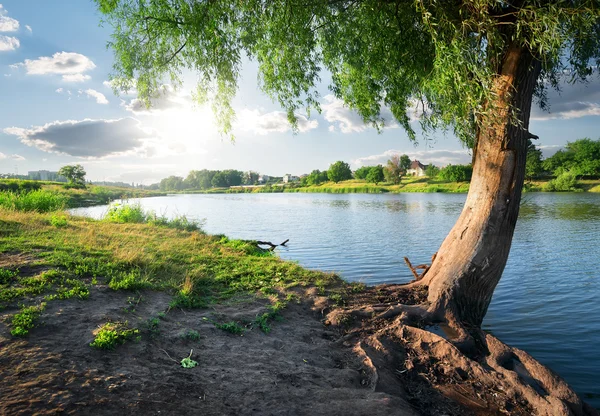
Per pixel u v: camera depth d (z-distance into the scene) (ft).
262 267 40.78
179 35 33.65
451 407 19.60
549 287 43.68
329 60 40.14
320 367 21.52
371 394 18.24
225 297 30.86
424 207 169.99
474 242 30.01
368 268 53.52
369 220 119.65
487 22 24.20
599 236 77.71
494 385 21.30
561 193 254.68
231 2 31.60
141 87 37.96
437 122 30.04
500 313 35.65
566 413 18.16
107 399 14.35
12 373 15.08
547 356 26.48
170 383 16.40
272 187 641.40
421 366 23.36
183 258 40.65
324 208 180.86
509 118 28.07
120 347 18.71
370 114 41.01
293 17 33.81
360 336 26.48
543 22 21.76
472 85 24.39
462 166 407.44
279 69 37.50
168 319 23.76
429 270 33.91
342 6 35.88
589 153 341.21
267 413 15.51
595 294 40.65
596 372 24.03
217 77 36.70
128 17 33.30
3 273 25.23
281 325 27.07
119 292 26.03
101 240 41.45
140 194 414.00
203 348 20.95
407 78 36.68
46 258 30.14
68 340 18.40
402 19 32.40
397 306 29.43
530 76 28.09
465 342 25.43
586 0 22.53
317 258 61.05
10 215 51.26
